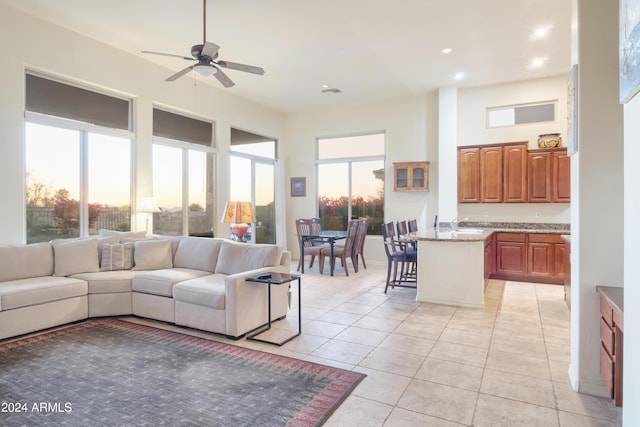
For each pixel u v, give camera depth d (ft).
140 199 18.51
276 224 28.04
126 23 14.99
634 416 4.83
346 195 27.58
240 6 13.61
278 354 10.39
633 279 4.90
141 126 18.53
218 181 23.04
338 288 18.45
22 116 14.32
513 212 21.80
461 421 7.23
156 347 10.89
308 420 7.22
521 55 17.93
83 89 16.63
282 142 29.01
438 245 15.56
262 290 12.62
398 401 7.95
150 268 15.01
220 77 14.32
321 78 21.20
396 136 25.34
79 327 12.64
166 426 7.01
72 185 16.40
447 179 22.85
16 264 12.84
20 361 9.86
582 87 8.11
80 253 14.26
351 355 10.32
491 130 22.31
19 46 14.14
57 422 7.13
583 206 8.16
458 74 20.53
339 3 13.41
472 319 13.51
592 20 8.04
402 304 15.51
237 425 7.05
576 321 8.47
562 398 8.07
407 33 15.69
